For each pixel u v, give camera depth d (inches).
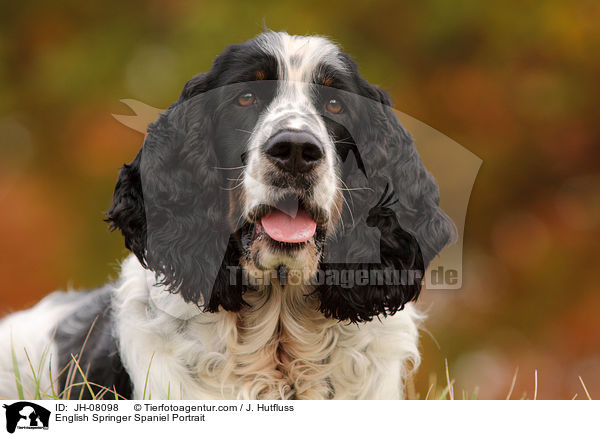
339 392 214.2
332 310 208.4
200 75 218.2
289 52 209.2
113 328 228.2
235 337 209.6
